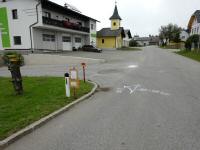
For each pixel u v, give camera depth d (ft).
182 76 42.37
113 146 13.93
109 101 25.08
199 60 76.79
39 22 93.76
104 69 56.39
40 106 21.97
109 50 159.43
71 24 117.60
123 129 16.61
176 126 16.93
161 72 48.57
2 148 14.01
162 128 16.58
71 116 19.95
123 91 30.25
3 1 98.63
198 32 165.37
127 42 253.44
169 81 36.99
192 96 26.48
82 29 133.39
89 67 62.28
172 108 21.65
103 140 14.84
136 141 14.53
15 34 98.73
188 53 112.78
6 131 15.76
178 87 31.96
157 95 27.27
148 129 16.46
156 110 21.11
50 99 24.84
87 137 15.38
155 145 13.92
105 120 18.70
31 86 33.01
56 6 104.68
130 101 24.81
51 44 110.32
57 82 36.04
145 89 31.01
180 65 61.93
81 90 29.58
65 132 16.33
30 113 19.74
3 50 98.27
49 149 13.82
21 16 96.27
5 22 99.76
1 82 38.45
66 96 26.00
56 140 15.03
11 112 20.13
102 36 184.34
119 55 108.47
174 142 14.26
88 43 150.82
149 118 18.86
